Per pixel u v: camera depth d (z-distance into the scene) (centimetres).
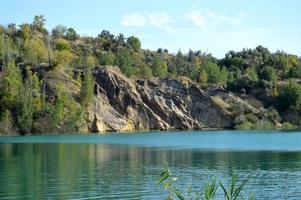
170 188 3044
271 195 5794
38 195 5881
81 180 6894
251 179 6931
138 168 8225
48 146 13438
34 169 8094
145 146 13550
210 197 3017
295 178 7000
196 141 15700
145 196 5775
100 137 18388
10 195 5891
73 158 9950
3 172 7738
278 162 9100
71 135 19912
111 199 5647
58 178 7088
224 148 12725
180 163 9025
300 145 13500
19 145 13800
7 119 19975
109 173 7588
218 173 7600
